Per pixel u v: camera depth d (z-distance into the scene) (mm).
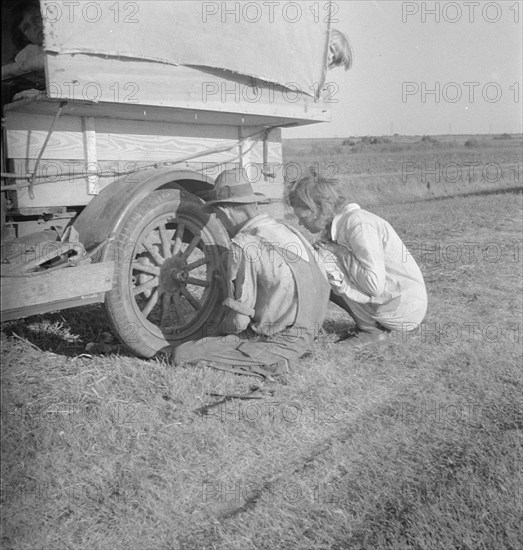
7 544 2320
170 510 2566
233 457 2965
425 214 11633
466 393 3719
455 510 2572
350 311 4359
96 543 2352
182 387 3531
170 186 4020
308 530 2475
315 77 4629
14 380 3490
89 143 3852
